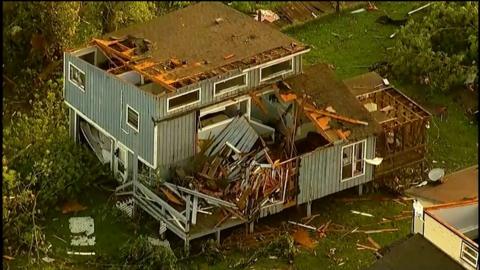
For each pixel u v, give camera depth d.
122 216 144.75
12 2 179.75
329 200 150.88
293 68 151.12
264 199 140.75
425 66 177.12
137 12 182.12
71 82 153.12
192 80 141.50
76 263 137.12
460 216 126.19
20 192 142.38
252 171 140.50
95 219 145.25
